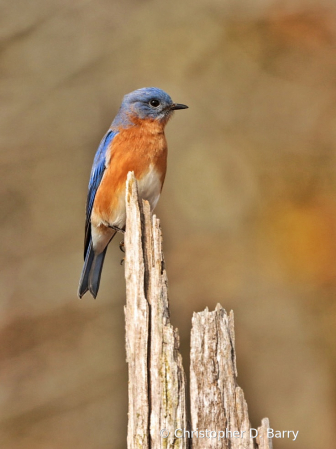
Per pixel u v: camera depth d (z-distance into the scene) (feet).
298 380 44.57
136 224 20.33
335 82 51.39
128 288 19.86
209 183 49.32
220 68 51.44
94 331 45.98
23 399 43.65
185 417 18.71
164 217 48.83
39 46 50.19
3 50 49.70
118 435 43.04
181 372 18.86
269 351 45.60
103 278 47.06
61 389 44.04
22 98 49.34
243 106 51.26
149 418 18.81
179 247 48.16
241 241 48.49
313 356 45.32
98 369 44.75
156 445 18.67
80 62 50.39
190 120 50.47
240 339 45.80
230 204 49.14
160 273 19.77
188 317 46.01
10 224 48.21
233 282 47.06
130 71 50.75
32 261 47.62
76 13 51.16
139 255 19.99
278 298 46.93
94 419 43.24
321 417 43.14
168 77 50.85
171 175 49.55
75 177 49.34
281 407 43.80
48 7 50.75
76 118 49.70
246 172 49.70
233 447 18.67
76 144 49.52
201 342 18.99
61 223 48.60
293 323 46.03
